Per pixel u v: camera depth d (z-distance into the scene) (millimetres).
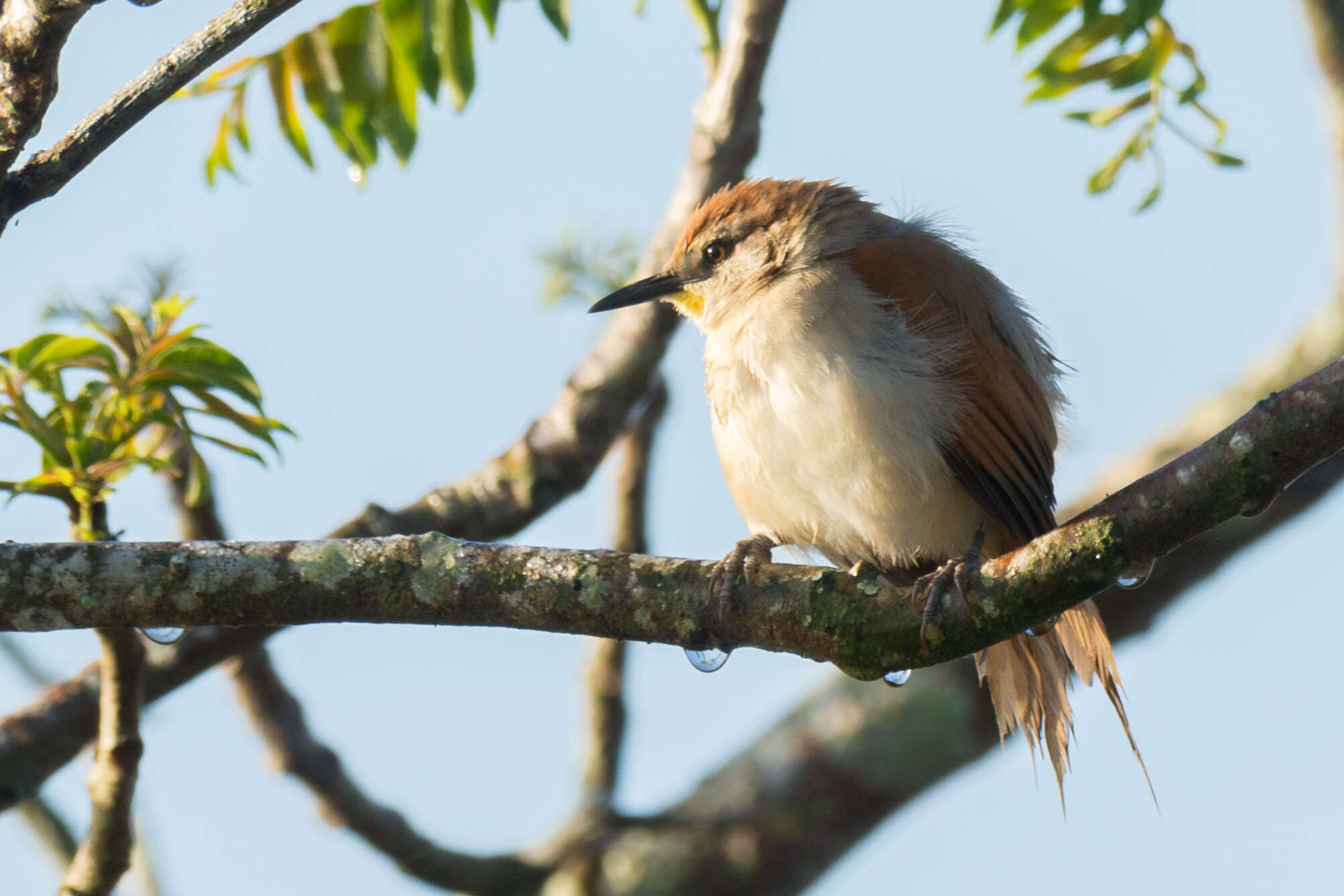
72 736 9758
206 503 10234
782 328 9031
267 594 6801
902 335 8898
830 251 9758
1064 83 10250
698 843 13492
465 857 12148
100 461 7988
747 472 9375
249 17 6516
